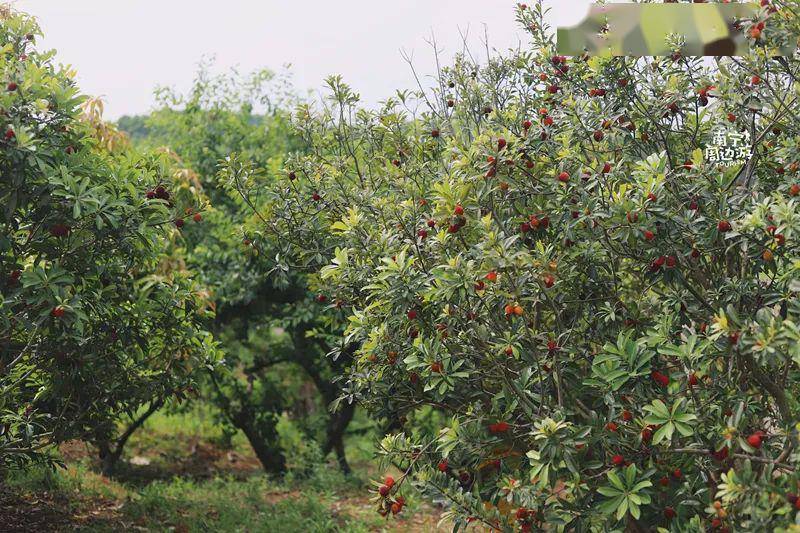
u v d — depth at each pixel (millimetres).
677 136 4492
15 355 4945
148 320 5703
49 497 6875
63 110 4445
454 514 3537
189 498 7859
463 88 5531
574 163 3803
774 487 2709
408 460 3986
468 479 4344
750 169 3762
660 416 3053
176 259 6801
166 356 5902
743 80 3768
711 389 3332
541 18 4805
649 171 3412
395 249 4457
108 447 8484
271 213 5695
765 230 3145
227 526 6980
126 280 5543
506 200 4047
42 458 5555
